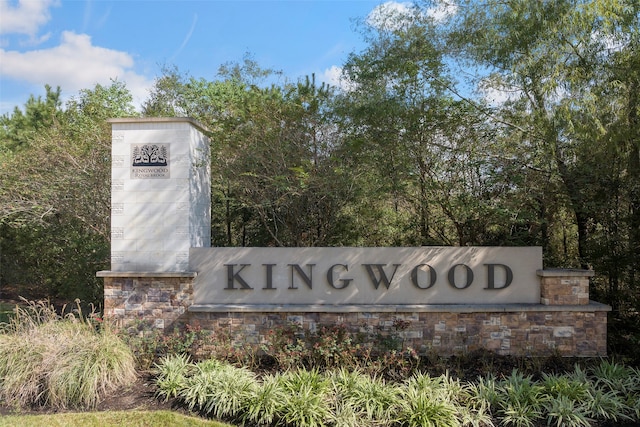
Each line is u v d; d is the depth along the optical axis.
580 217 7.91
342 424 4.81
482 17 7.33
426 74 7.70
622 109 6.24
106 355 5.88
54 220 11.05
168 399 5.53
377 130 8.09
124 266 7.37
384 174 8.09
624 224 7.36
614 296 7.60
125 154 7.41
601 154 6.90
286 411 5.01
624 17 6.12
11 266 13.16
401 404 5.05
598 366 6.33
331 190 8.27
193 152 7.65
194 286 7.31
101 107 13.68
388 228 9.17
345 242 9.39
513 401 5.14
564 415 4.87
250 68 12.57
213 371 5.80
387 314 6.97
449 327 6.91
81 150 10.20
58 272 11.67
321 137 8.61
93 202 10.15
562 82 6.61
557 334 6.82
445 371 6.18
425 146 8.06
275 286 7.26
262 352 6.92
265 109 8.59
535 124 7.14
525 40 6.64
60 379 5.50
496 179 7.75
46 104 18.11
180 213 7.36
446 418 4.82
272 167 8.61
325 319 7.03
